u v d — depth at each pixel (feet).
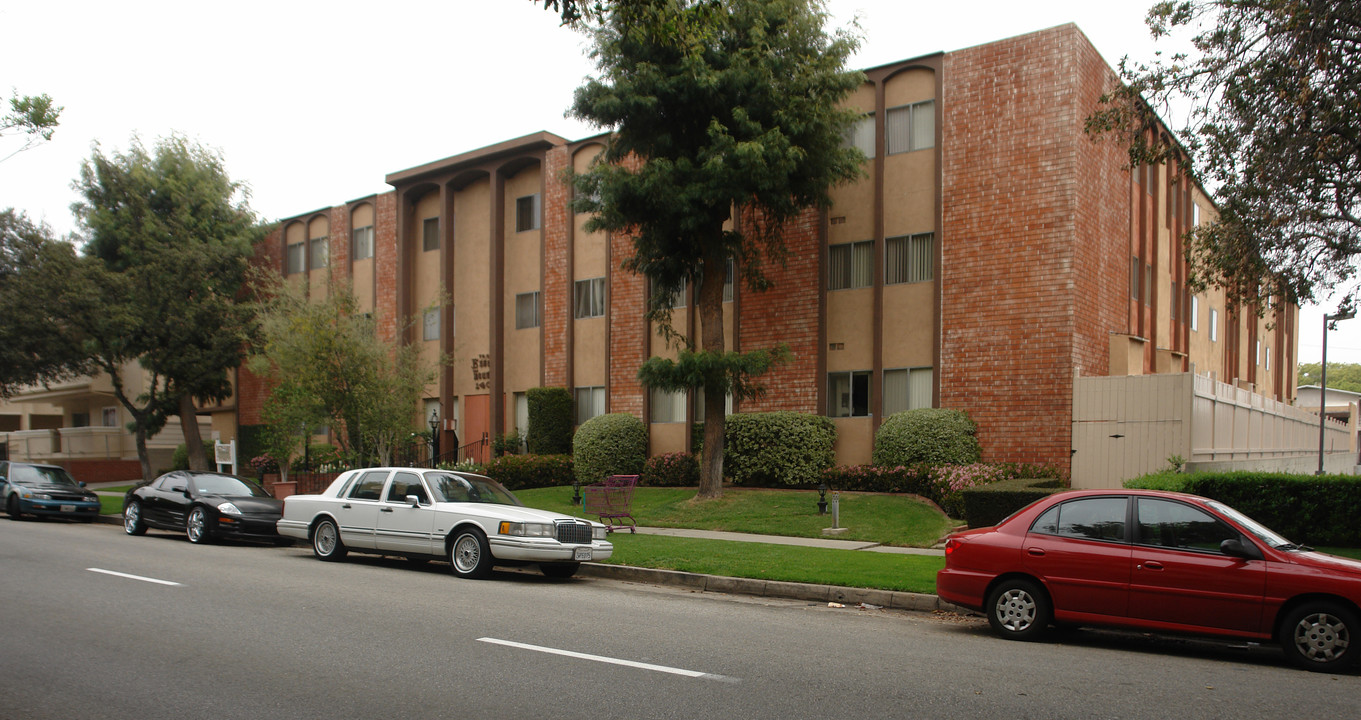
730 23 62.23
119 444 132.46
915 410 67.21
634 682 21.21
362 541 44.80
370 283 109.09
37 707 18.89
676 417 82.69
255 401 119.85
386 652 24.09
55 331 82.94
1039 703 20.04
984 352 66.23
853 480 68.80
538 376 94.22
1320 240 50.88
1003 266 65.98
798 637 27.58
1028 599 28.40
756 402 76.95
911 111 71.46
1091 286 66.03
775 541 52.39
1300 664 24.77
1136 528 27.55
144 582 36.42
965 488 52.90
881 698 20.18
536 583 39.78
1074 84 64.03
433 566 45.42
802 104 61.41
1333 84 45.73
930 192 70.08
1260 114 47.21
